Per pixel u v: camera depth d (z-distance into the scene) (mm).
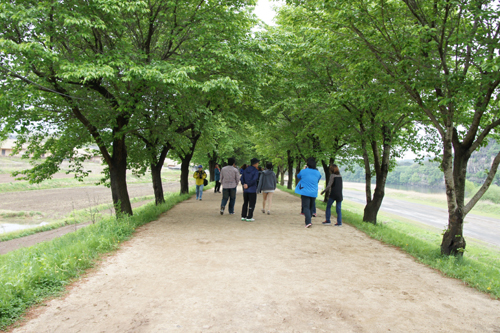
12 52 6527
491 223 23938
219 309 3357
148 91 8844
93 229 7512
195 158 30891
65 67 6520
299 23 8359
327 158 15836
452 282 4434
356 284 4223
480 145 6172
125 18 8883
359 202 35750
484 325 3131
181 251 5758
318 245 6414
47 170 9961
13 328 2898
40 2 6820
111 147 10781
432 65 6574
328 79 11469
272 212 11734
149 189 36719
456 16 6121
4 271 4316
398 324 3102
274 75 12531
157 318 3137
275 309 3377
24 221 15555
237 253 5652
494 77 5156
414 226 17953
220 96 10391
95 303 3492
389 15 6949
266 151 27891
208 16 9008
